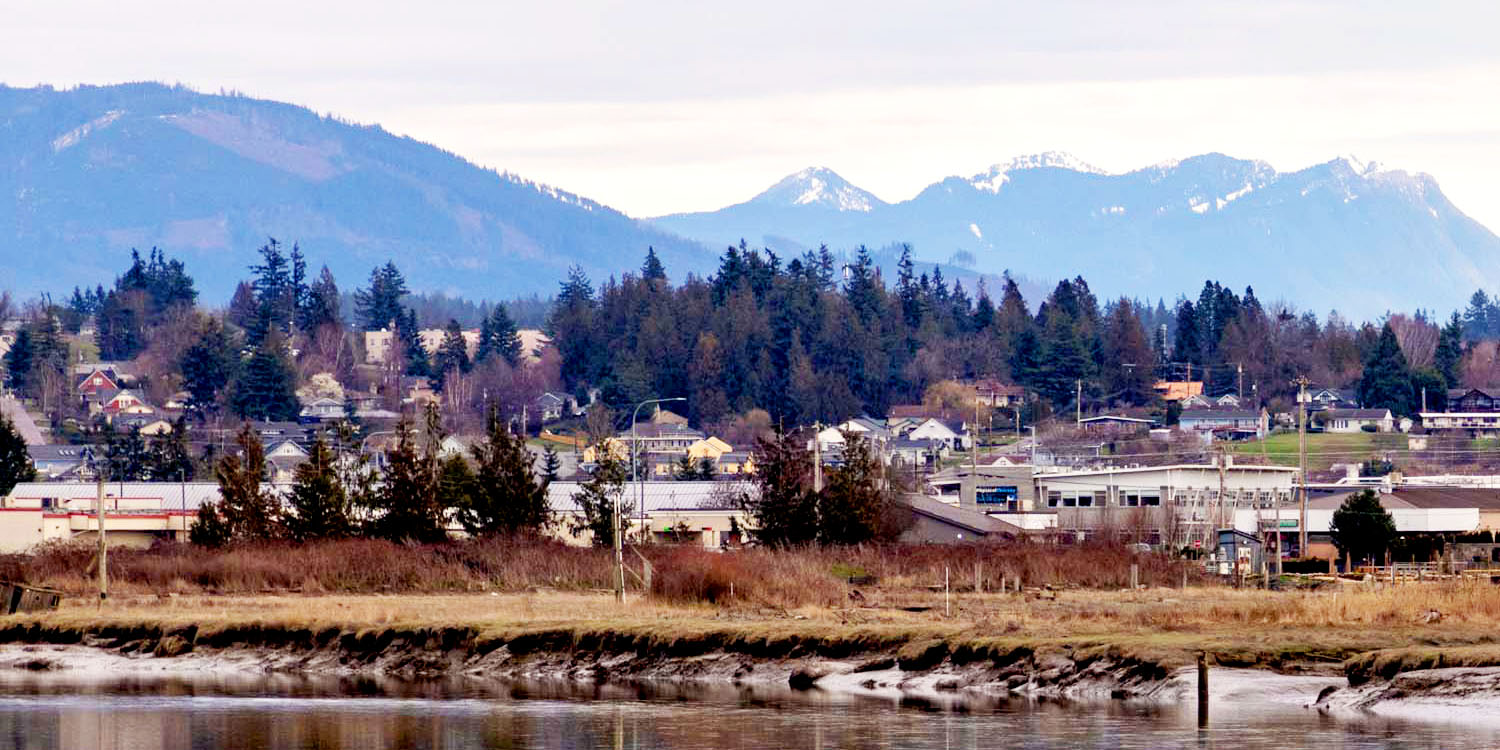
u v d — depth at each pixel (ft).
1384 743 629.51
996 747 639.76
